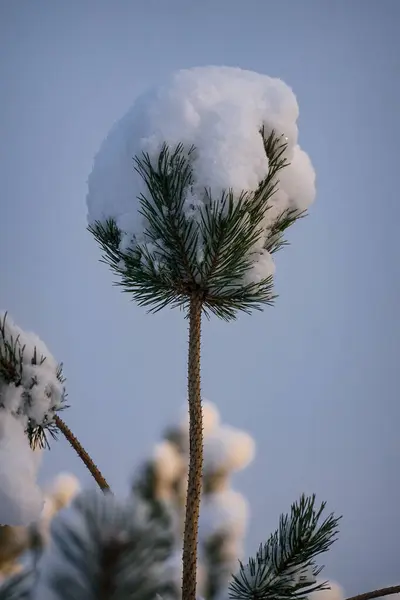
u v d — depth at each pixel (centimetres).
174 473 253
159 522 66
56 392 152
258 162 157
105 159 169
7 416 138
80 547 61
